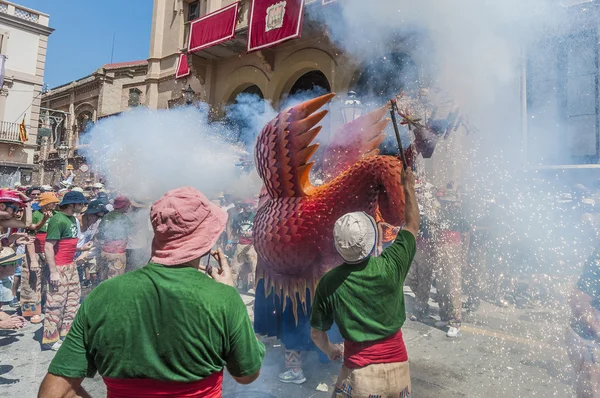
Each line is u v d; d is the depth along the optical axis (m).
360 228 1.66
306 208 2.71
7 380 2.97
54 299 3.61
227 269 1.54
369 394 1.59
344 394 1.66
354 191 2.61
